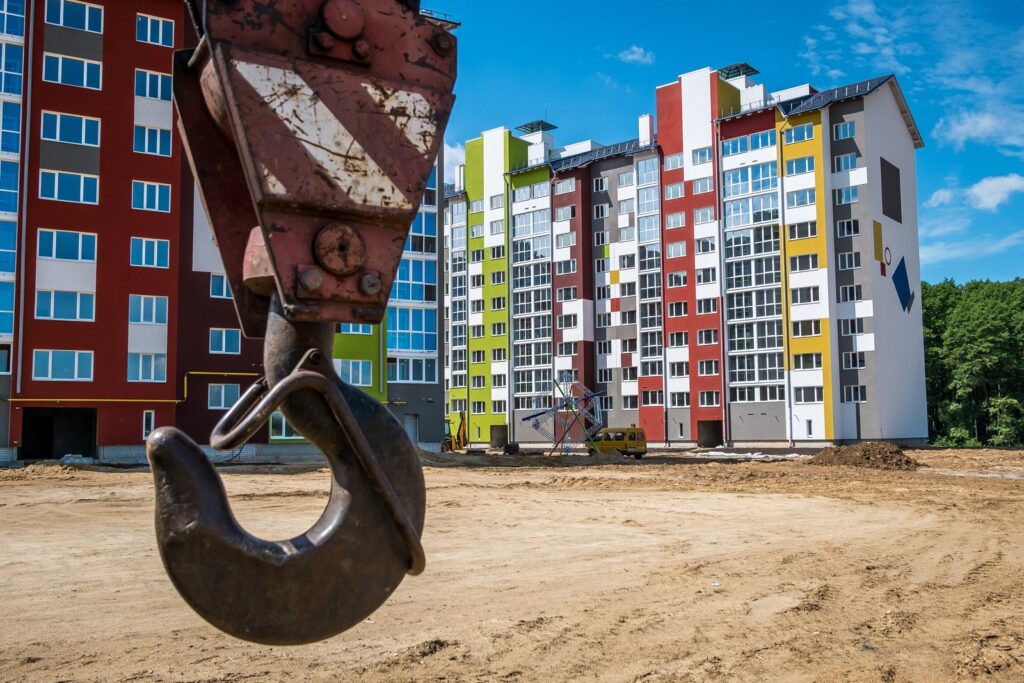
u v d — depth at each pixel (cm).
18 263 3997
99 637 717
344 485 207
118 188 4231
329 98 196
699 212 7300
